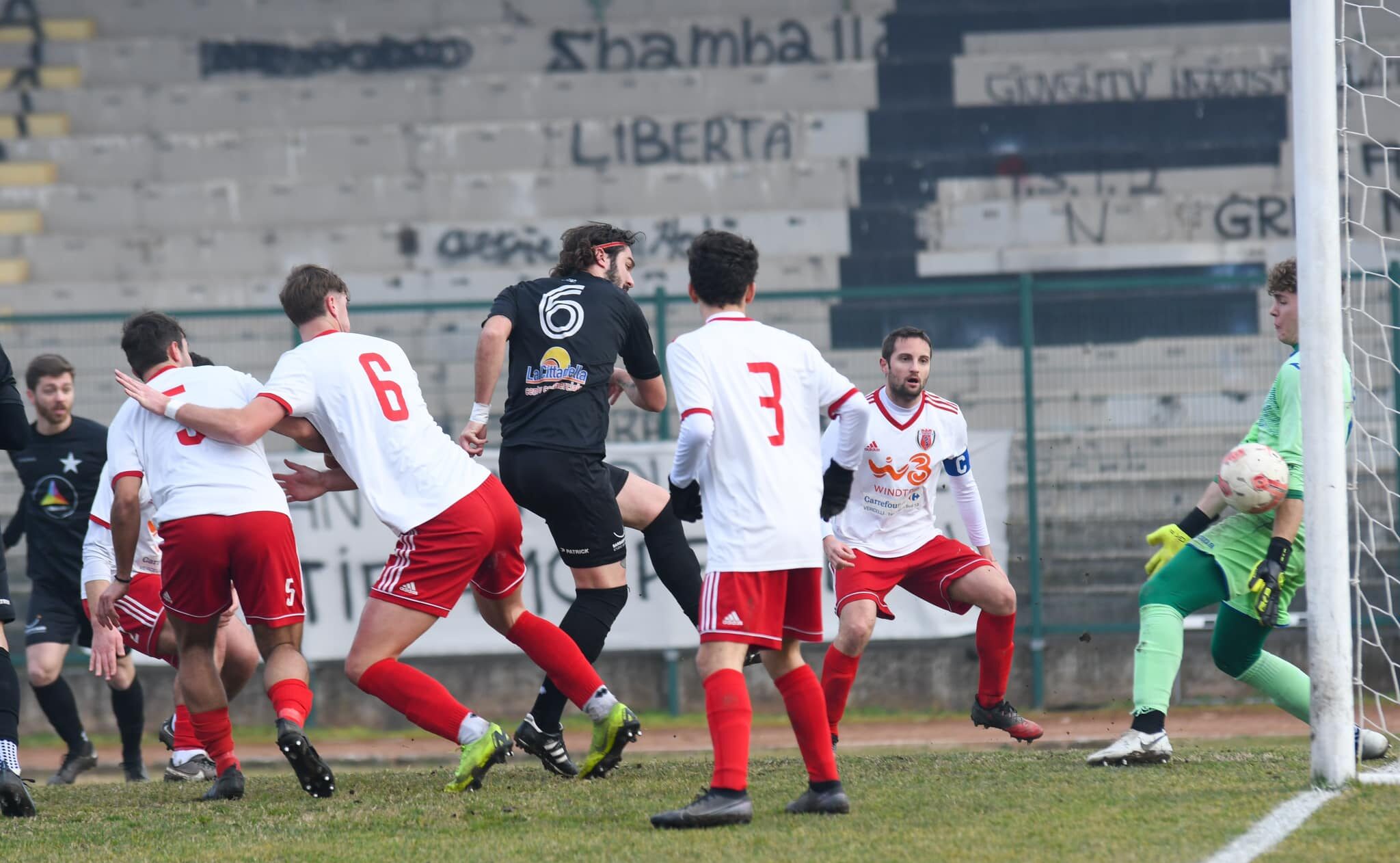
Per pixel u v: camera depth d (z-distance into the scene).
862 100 64.88
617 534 19.47
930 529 21.66
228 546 17.31
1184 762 18.64
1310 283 16.12
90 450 26.62
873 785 17.30
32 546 26.80
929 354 20.78
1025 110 63.34
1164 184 60.66
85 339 44.50
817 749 15.42
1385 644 37.09
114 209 61.62
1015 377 41.19
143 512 22.02
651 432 39.44
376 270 59.81
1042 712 37.88
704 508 15.35
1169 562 19.00
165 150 63.66
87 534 23.91
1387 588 18.77
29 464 26.61
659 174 61.47
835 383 15.67
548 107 65.88
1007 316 49.09
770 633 15.01
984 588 20.95
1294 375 17.98
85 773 32.66
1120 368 41.19
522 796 17.30
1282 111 62.47
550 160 63.69
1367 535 37.81
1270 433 18.89
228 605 18.08
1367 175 58.31
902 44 67.06
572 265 19.81
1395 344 38.12
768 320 48.19
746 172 61.34
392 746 36.06
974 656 38.22
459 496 17.30
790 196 61.22
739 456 15.03
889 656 38.47
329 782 17.67
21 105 66.12
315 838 14.97
